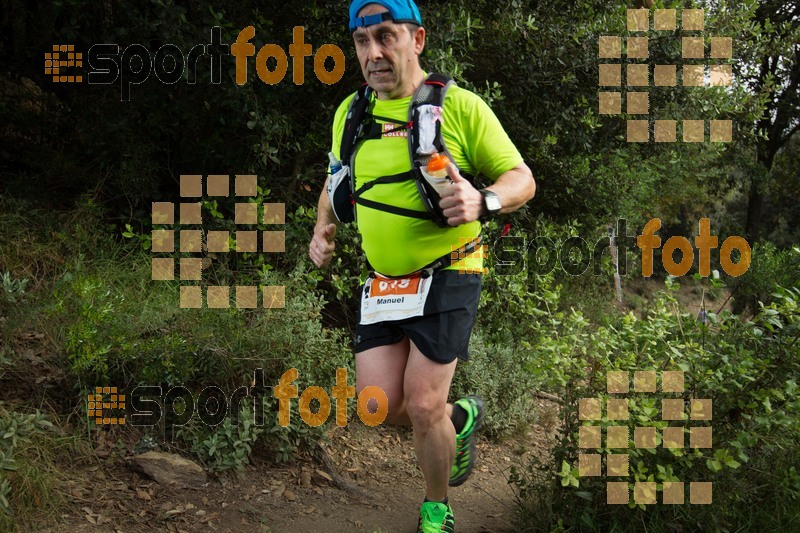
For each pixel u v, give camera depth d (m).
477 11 5.69
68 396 3.82
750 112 7.50
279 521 3.50
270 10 5.14
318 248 3.24
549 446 5.01
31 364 3.91
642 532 3.17
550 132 6.58
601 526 3.23
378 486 4.09
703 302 3.46
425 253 2.91
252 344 4.09
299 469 4.02
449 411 3.27
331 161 3.10
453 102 2.85
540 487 3.42
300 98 5.34
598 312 7.91
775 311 3.22
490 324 5.83
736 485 3.19
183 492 3.56
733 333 3.37
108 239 4.86
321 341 4.27
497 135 2.87
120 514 3.29
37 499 3.14
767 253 5.85
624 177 7.85
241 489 3.72
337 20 5.26
